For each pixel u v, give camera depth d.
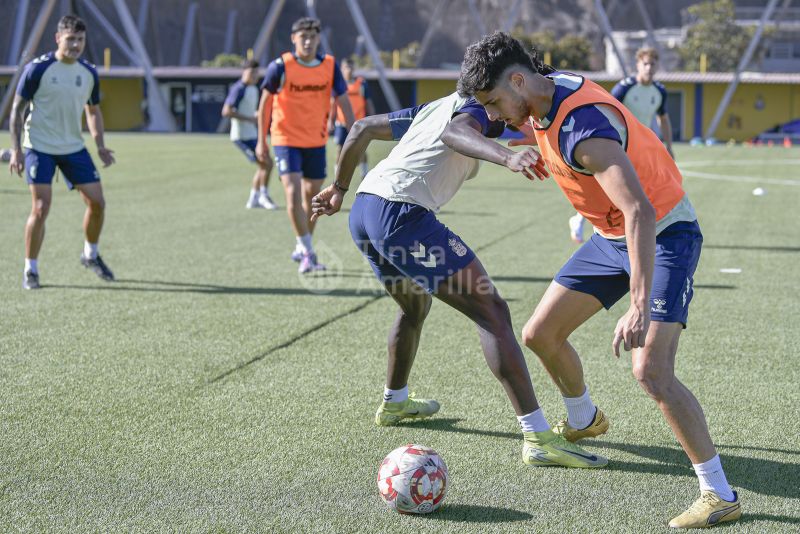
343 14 112.25
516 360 5.49
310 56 12.10
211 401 6.75
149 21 92.12
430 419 6.43
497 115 4.73
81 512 4.86
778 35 82.06
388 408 6.26
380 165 5.77
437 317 9.52
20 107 10.62
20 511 4.87
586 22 106.88
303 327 9.05
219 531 4.64
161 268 12.30
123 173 28.50
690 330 8.98
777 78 63.22
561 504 5.01
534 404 5.55
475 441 6.00
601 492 5.18
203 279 11.53
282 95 12.02
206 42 105.88
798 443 5.91
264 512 4.88
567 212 19.12
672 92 65.62
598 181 4.49
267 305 10.04
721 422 6.31
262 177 19.50
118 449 5.78
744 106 65.19
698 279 11.72
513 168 4.55
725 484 4.79
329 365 7.74
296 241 14.87
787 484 5.27
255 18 112.06
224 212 18.75
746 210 19.77
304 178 12.37
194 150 41.56
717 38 81.69
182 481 5.29
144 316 9.47
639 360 4.83
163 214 18.31
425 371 7.57
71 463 5.55
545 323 5.57
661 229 4.87
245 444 5.89
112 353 8.04
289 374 7.47
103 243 14.45
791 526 4.72
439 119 5.48
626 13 107.44
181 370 7.54
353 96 26.19
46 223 16.42
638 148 4.72
